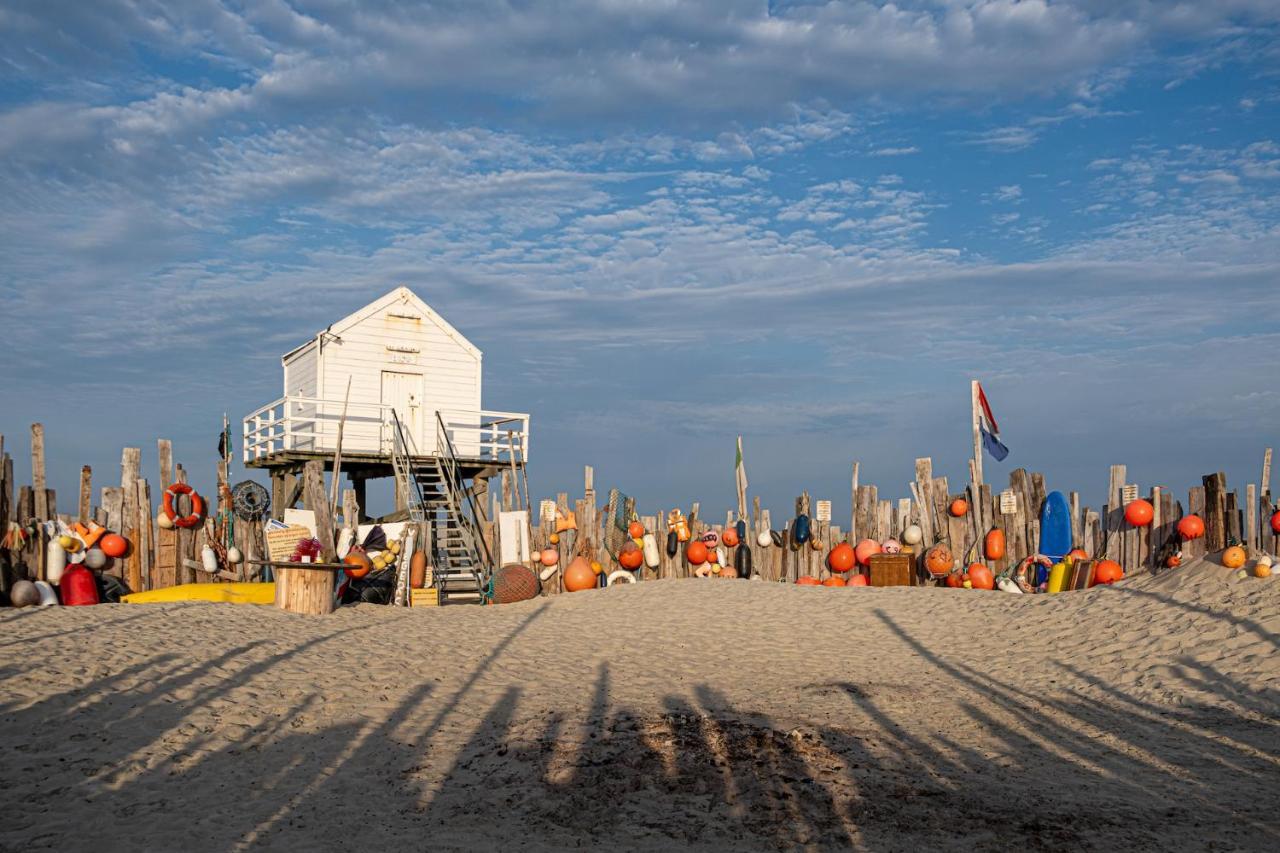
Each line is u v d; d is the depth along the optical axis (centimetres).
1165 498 2273
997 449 2634
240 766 1045
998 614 2019
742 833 854
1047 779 1009
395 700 1332
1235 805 921
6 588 1962
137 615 1758
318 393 2791
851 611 2120
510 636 1866
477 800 948
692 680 1502
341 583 2211
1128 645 1659
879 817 890
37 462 2080
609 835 853
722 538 2955
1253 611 1673
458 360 3006
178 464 2278
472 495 2967
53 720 1150
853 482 2822
